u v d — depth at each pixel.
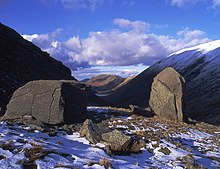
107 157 14.57
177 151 18.91
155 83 35.62
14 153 11.67
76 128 20.94
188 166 15.83
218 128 34.16
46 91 22.48
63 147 14.82
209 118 95.94
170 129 25.64
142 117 30.02
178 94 33.38
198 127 31.86
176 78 34.03
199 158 18.44
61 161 11.97
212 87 146.62
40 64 69.50
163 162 16.27
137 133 21.39
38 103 22.28
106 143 16.91
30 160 11.24
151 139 20.39
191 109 121.06
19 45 68.50
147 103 151.50
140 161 15.49
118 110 33.47
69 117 22.86
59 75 75.38
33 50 74.88
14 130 16.38
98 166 12.19
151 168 14.02
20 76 53.38
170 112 33.00
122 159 15.08
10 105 23.36
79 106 23.89
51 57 85.38
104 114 28.47
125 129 22.61
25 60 63.62
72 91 23.45
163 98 33.84
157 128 25.02
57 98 21.86
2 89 41.97
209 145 23.67
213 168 16.80
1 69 49.44
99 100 88.75
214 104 112.56
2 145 12.10
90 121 19.19
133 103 177.12
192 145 22.50
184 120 33.59
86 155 14.09
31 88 23.25
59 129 19.95
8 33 69.75
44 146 13.61
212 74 173.50
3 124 17.55
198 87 161.00
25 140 13.93
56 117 21.28
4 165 10.30
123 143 16.77
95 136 17.64
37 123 19.69
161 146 19.17
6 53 58.09
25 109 22.53
